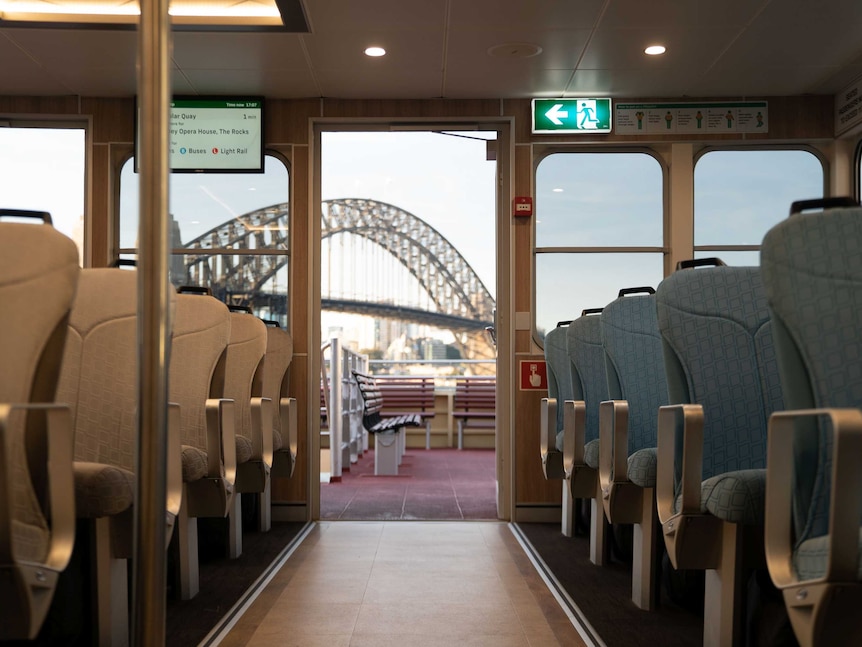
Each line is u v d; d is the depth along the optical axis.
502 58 5.33
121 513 2.40
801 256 1.63
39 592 1.51
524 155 6.05
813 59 5.39
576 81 5.74
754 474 2.12
